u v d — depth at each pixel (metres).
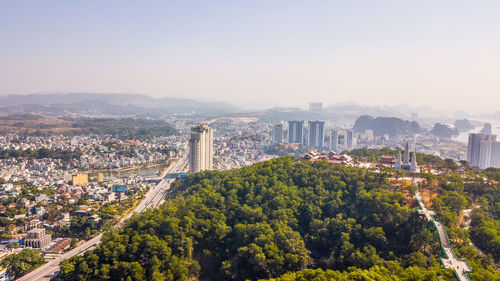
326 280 188.75
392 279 191.25
